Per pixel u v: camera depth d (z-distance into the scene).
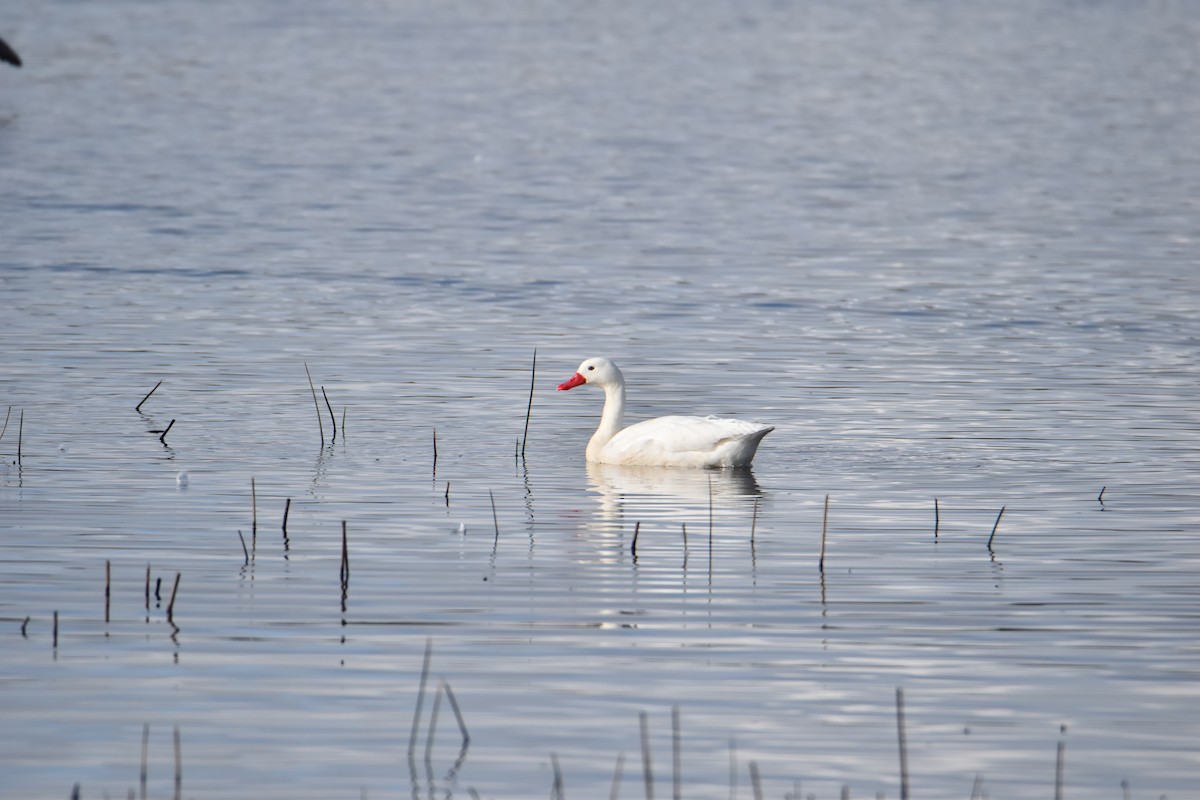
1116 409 22.91
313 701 12.16
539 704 12.16
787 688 12.52
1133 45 89.38
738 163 54.00
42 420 21.77
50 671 12.66
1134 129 62.50
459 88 72.25
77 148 54.72
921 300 31.94
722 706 12.18
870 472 19.61
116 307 30.28
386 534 16.73
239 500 17.98
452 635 13.62
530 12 101.06
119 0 100.62
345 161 53.56
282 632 13.63
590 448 20.33
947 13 102.94
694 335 28.55
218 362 25.69
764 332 28.80
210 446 20.53
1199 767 11.21
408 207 44.72
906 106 68.50
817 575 15.41
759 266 36.03
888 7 105.75
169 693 12.28
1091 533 16.86
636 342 27.88
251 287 32.84
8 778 10.83
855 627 13.91
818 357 26.67
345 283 33.47
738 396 23.89
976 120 64.81
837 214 44.03
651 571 15.51
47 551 15.91
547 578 15.24
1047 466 19.78
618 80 75.25
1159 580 15.24
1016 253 37.88
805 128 62.56
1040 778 11.04
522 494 18.53
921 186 49.38
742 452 19.73
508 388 24.42
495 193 47.47
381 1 104.69
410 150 56.22
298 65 77.94
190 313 29.88
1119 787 10.94
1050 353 27.02
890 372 25.52
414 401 23.41
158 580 14.35
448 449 20.75
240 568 15.45
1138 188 48.91
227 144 56.75
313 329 28.61
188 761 11.12
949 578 15.33
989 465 19.86
